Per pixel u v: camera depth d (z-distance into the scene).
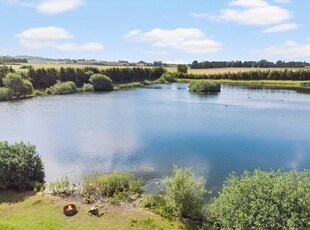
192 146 31.59
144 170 24.33
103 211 15.68
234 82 120.00
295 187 11.88
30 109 55.28
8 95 68.50
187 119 46.72
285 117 48.94
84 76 97.56
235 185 13.42
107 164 25.73
